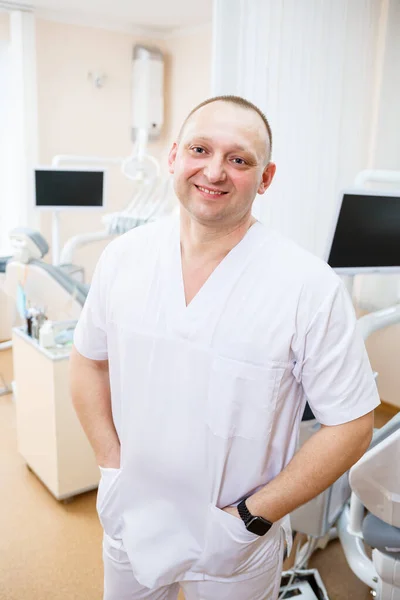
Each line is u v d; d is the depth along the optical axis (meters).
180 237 1.05
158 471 1.08
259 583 1.15
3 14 3.84
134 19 4.14
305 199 2.45
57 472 2.25
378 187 2.76
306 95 2.30
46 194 3.21
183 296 1.02
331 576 1.96
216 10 2.00
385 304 3.04
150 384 1.04
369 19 2.55
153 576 1.12
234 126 0.89
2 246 4.17
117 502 1.16
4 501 2.35
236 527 1.02
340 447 0.96
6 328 4.21
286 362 0.97
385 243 1.91
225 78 2.05
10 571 1.95
